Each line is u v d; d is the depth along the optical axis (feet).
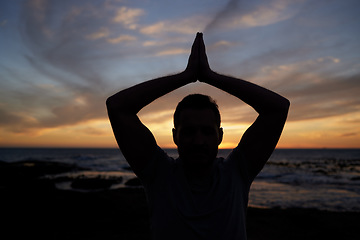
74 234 26.23
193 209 3.81
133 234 26.58
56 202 34.96
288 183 87.81
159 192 4.04
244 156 4.28
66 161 215.10
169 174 4.12
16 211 31.14
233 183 4.09
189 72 4.17
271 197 59.57
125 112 3.94
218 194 3.92
